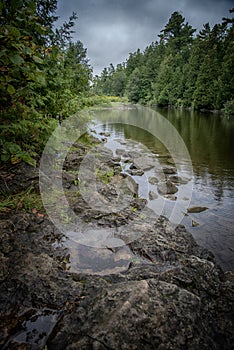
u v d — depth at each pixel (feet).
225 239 9.37
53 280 5.47
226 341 4.52
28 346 4.05
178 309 4.67
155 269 6.55
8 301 4.79
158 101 118.83
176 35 185.98
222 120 56.39
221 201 13.39
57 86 12.63
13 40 5.95
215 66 85.51
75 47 20.94
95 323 4.27
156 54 167.53
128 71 190.39
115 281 5.86
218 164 21.15
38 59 6.40
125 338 4.00
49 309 4.75
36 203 8.55
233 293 5.67
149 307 4.54
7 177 9.27
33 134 10.39
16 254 6.03
